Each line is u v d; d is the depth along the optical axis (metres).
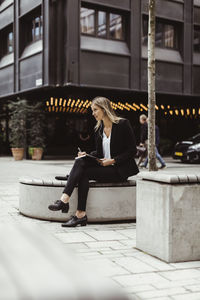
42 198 4.79
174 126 23.88
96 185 4.59
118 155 4.55
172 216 3.04
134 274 2.76
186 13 19.66
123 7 17.70
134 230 4.34
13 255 0.62
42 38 16.84
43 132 19.05
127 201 4.72
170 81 18.97
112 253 3.35
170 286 2.50
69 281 0.54
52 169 13.08
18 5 19.14
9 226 0.80
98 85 16.84
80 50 16.33
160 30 19.11
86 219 4.46
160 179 3.12
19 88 19.08
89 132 22.08
